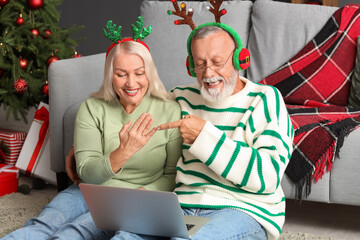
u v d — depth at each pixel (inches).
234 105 71.2
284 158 66.8
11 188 112.1
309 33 111.0
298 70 109.2
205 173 69.2
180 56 116.3
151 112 75.7
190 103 75.7
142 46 72.4
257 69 114.1
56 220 69.4
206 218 63.4
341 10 109.7
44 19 128.3
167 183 75.4
